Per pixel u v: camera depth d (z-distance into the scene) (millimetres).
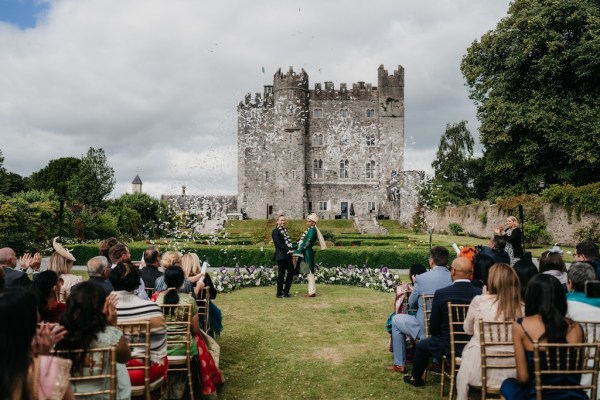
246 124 59000
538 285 3979
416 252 18000
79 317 3766
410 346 7070
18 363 2650
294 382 6281
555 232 28688
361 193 58781
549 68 29094
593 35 27359
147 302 5012
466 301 5613
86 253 20547
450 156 54469
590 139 28422
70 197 43625
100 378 3756
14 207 22562
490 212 34062
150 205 41125
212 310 7910
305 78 57875
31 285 4867
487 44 33688
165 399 5219
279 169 56531
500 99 31484
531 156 30469
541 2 30875
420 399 5695
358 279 14492
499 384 4613
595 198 26281
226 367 6883
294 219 54406
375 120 59344
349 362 7094
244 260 18875
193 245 19641
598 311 4586
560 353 3834
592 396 3816
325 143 59094
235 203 66375
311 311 10617
